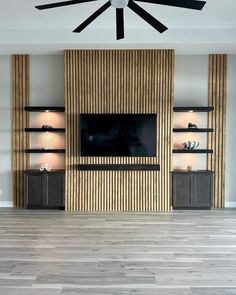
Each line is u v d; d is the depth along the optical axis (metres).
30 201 5.94
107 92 5.93
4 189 6.27
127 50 5.91
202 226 4.82
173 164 6.20
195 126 6.03
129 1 3.07
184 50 5.92
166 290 2.79
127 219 5.26
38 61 6.23
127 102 5.93
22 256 3.58
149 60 5.92
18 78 6.22
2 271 3.18
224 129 6.20
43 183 5.93
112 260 3.47
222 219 5.25
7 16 5.16
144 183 5.96
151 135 5.87
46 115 6.22
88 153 5.88
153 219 5.26
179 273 3.15
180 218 5.33
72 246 3.92
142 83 5.93
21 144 6.23
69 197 5.96
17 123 6.23
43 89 6.23
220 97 6.20
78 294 2.72
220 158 6.22
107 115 5.84
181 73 6.22
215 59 6.20
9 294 2.72
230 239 4.20
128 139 5.87
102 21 5.32
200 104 6.22
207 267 3.30
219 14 5.07
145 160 5.94
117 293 2.74
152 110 5.94
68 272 3.16
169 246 3.92
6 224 4.95
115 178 5.97
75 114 5.95
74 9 4.85
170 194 5.96
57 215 5.55
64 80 5.99
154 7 4.75
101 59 5.93
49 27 5.47
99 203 5.98
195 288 2.84
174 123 6.20
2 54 6.20
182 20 5.31
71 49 5.85
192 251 3.76
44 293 2.74
